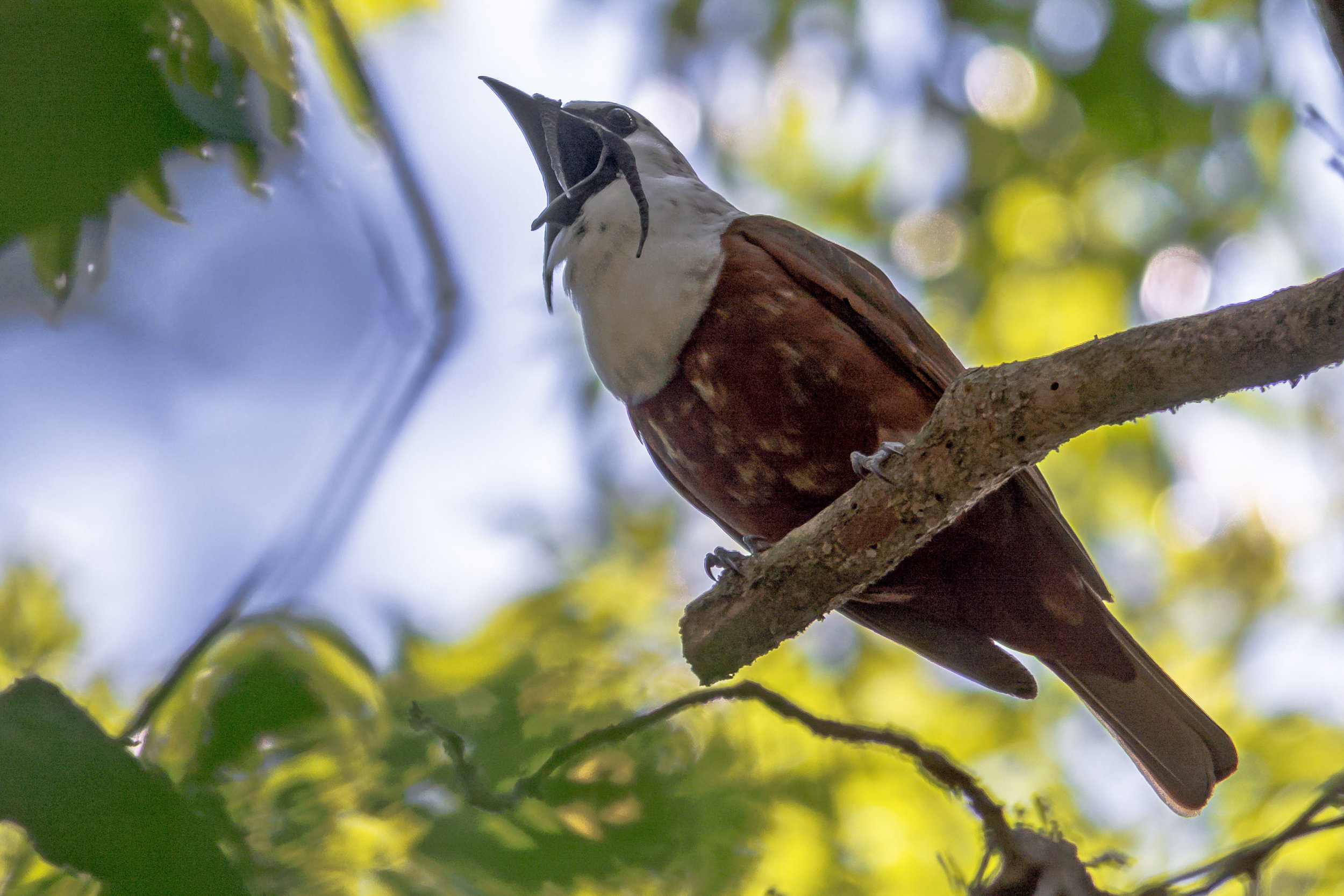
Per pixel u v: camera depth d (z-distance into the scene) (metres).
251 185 5.20
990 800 6.69
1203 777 7.86
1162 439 13.68
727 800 6.01
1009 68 14.05
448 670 7.93
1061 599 7.55
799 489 7.39
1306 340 4.96
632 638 9.29
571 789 5.68
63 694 4.18
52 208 2.42
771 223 7.73
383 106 7.05
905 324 7.68
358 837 5.16
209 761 5.04
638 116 8.88
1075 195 14.52
